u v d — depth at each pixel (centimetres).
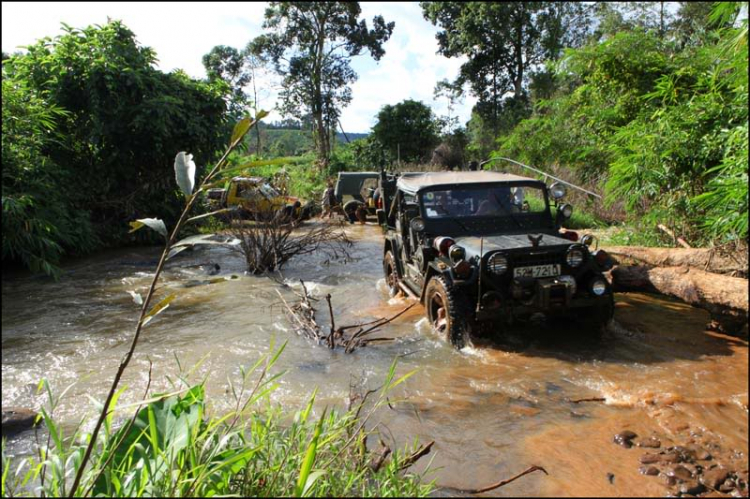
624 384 419
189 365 492
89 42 1277
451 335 520
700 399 387
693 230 741
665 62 962
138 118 1236
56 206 1081
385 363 484
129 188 1369
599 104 1081
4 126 1038
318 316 657
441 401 403
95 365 501
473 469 311
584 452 326
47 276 946
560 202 667
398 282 722
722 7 476
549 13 2877
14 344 566
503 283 515
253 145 4462
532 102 2753
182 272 962
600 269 527
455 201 625
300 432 276
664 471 301
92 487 192
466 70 3136
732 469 301
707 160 687
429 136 3075
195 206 1398
